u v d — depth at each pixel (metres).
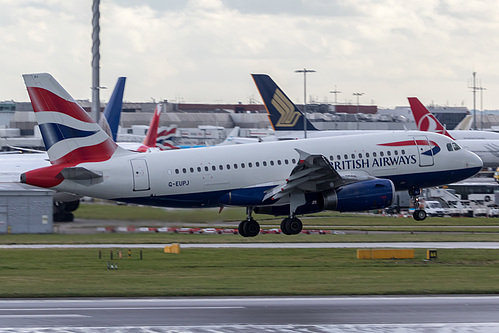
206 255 132.75
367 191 153.50
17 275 106.94
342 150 160.12
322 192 153.62
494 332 66.06
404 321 70.75
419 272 112.62
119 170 145.62
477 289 92.25
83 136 144.62
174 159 150.00
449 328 67.56
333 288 93.44
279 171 156.62
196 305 80.00
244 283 98.44
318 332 65.44
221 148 155.12
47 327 67.00
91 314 73.94
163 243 155.38
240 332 65.19
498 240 166.62
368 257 130.38
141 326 67.56
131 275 107.31
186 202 152.25
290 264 121.81
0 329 66.06
